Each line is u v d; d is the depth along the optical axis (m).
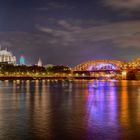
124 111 72.50
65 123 56.25
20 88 185.50
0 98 111.31
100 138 45.62
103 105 86.38
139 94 134.00
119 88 191.12
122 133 48.44
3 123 56.38
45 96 121.62
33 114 67.56
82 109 76.69
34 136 46.75
